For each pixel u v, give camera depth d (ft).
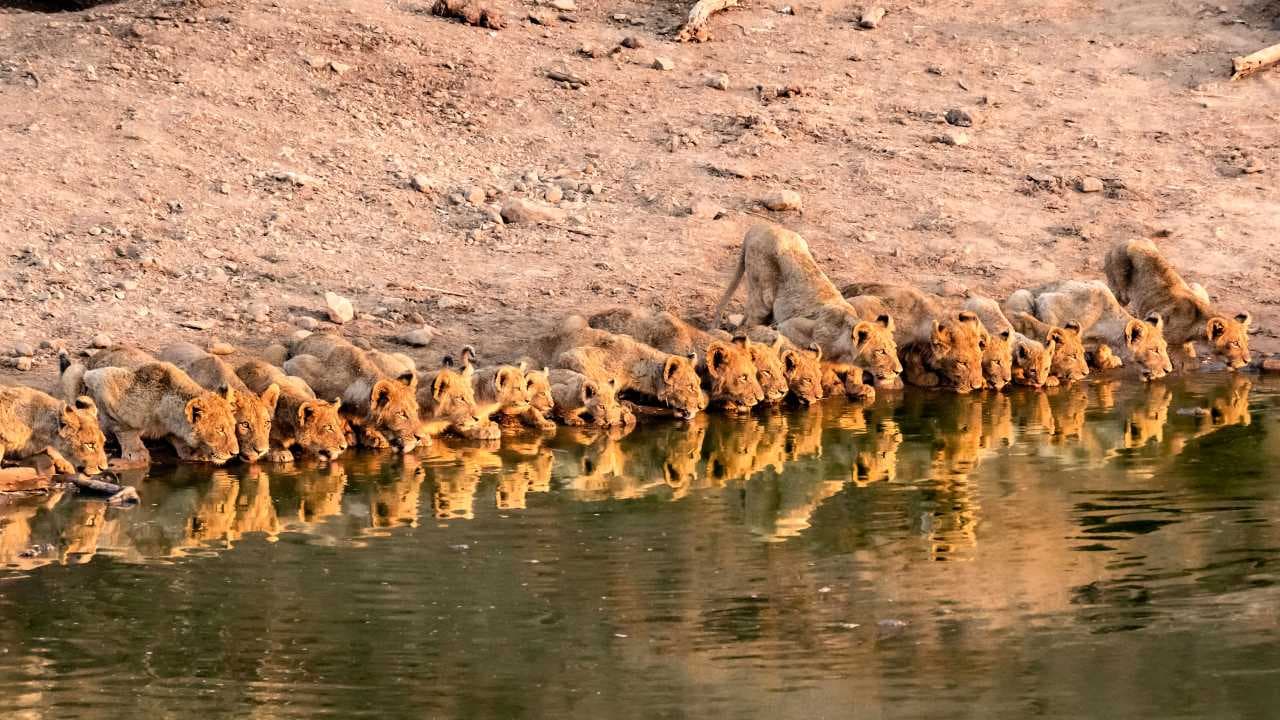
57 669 36.94
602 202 83.15
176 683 36.17
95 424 53.21
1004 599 40.60
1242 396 65.41
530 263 76.84
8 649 38.09
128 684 36.11
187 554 45.14
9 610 40.68
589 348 63.62
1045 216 84.64
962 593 41.22
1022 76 100.12
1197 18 107.14
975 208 84.74
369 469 54.85
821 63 100.22
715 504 50.16
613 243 79.25
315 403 55.67
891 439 59.06
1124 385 68.44
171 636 38.83
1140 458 55.16
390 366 61.57
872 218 83.25
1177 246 82.43
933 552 44.70
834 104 95.09
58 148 80.33
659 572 43.19
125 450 55.06
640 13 105.09
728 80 96.73
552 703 34.76
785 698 34.94
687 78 96.73
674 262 77.92
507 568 43.57
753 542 45.80
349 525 47.93
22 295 68.69
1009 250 81.15
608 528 47.52
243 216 77.71
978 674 35.96
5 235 73.15
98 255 72.74
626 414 62.08
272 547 45.68
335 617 39.91
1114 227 83.66
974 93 97.66
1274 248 82.23
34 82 85.76
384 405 57.06
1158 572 42.68
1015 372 68.28
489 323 70.49
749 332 67.82
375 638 38.52
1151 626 38.81
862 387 65.87
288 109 87.35
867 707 34.47
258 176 81.00
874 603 40.63
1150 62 102.17
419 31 97.30
